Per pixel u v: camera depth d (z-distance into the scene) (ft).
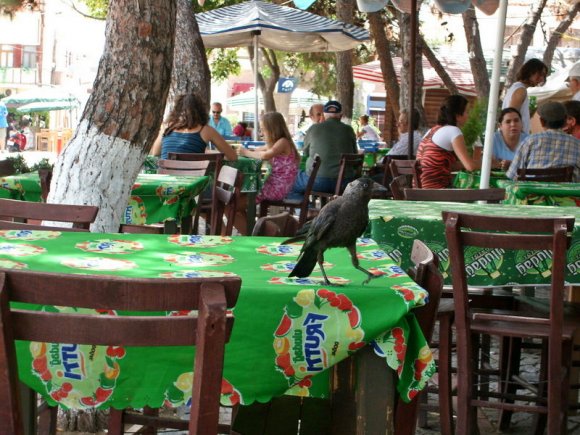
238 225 33.86
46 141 153.17
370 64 78.48
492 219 12.84
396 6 39.19
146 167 32.04
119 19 16.46
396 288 9.28
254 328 9.00
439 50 85.10
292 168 34.68
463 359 13.43
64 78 178.29
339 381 10.43
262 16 45.91
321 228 9.37
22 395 9.50
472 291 20.18
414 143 39.47
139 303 7.29
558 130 26.27
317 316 9.05
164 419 12.32
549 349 13.08
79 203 16.52
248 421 11.59
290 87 108.78
